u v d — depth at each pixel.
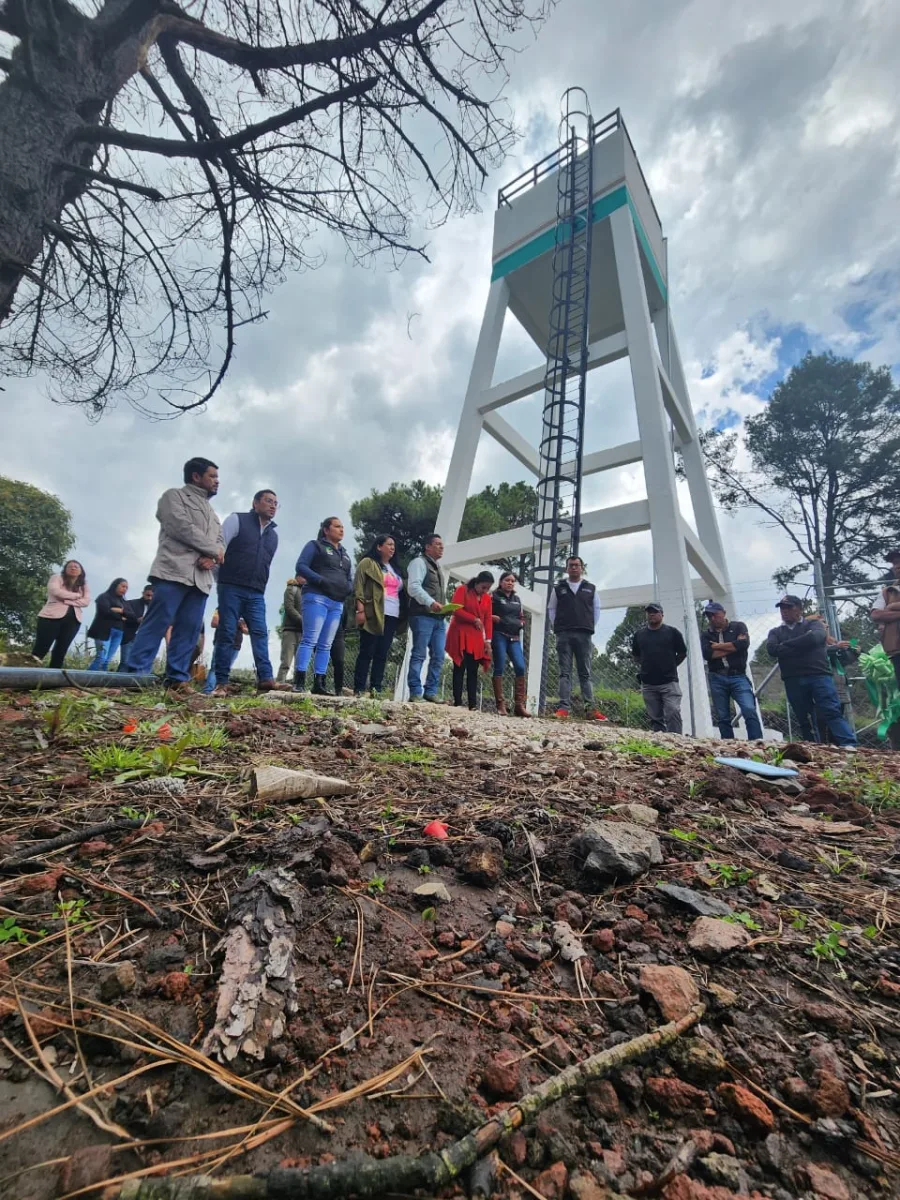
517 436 14.17
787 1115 0.96
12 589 21.05
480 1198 0.80
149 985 1.13
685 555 9.47
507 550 11.49
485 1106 0.93
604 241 12.20
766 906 1.61
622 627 21.52
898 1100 1.00
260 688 5.05
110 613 8.19
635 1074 1.02
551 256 13.02
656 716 6.64
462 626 6.79
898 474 22.44
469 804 2.25
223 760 2.56
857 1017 1.18
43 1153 0.82
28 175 2.59
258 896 1.35
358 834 1.78
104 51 2.94
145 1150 0.83
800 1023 1.17
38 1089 0.91
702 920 1.47
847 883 1.79
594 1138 0.90
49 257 3.57
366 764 2.73
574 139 11.48
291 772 2.15
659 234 14.34
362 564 6.09
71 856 1.57
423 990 1.18
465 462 12.68
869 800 2.70
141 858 1.59
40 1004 1.07
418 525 21.33
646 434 10.13
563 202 12.45
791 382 25.45
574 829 1.99
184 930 1.30
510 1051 1.05
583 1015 1.16
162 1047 0.99
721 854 1.94
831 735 5.75
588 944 1.39
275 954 1.19
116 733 2.77
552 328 11.90
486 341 13.36
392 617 6.39
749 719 6.41
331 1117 0.90
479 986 1.21
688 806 2.45
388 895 1.51
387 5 3.02
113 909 1.37
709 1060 1.03
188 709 3.63
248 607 5.02
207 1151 0.83
